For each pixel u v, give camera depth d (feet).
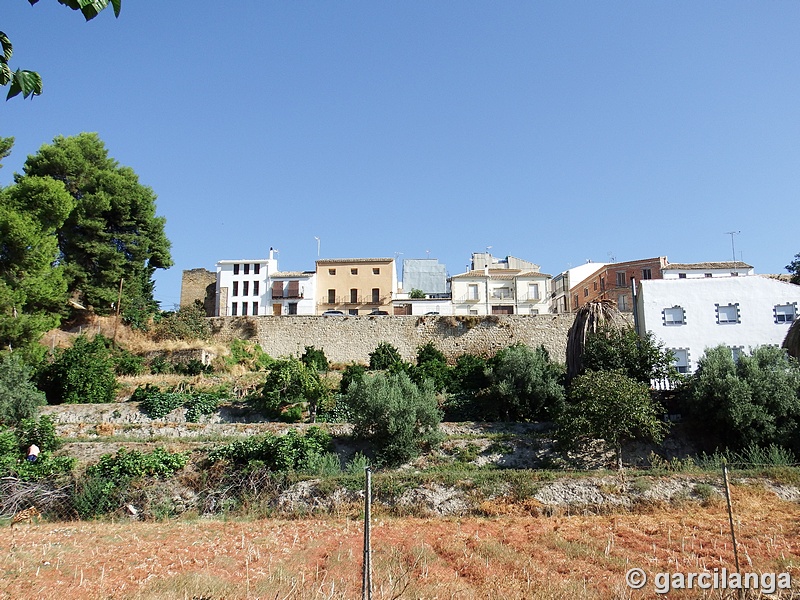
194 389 113.50
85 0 16.25
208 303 246.27
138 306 176.76
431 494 67.10
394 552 48.62
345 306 231.50
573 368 102.68
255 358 157.17
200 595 38.78
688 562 44.78
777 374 85.15
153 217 187.93
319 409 105.19
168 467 74.74
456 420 105.09
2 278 123.54
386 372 127.44
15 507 66.64
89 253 167.73
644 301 122.52
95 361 114.42
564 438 81.15
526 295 233.14
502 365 109.91
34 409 92.22
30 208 140.36
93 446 82.07
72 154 174.91
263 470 73.51
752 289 119.75
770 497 64.18
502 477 69.82
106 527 60.80
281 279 232.32
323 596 37.29
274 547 51.42
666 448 86.48
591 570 43.91
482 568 44.32
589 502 64.75
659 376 95.35
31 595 38.68
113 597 38.45
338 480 70.90
